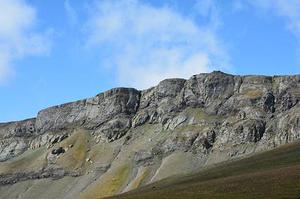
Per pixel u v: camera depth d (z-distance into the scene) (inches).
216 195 4557.1
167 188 6259.8
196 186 5359.3
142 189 7485.2
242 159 7529.5
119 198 5546.3
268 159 6815.9
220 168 7234.3
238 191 4512.8
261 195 4183.1
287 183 4414.4
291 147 7229.3
